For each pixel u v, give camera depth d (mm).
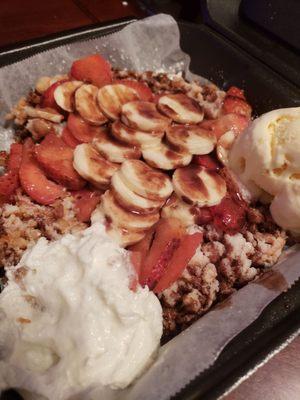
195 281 156
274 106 213
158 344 142
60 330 130
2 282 156
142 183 165
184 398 116
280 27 219
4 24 253
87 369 124
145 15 281
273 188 170
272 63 216
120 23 226
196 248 161
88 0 281
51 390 123
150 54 231
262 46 222
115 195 165
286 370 147
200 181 173
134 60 229
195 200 165
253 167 171
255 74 216
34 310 138
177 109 194
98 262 136
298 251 163
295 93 209
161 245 156
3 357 131
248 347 129
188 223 166
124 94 198
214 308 148
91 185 175
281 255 168
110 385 127
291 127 163
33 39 211
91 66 206
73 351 127
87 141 185
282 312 138
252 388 142
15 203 172
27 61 203
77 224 164
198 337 131
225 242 165
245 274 159
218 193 170
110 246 141
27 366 130
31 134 192
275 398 142
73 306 132
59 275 138
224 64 226
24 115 196
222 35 225
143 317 137
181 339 136
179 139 182
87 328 128
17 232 162
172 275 155
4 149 198
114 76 217
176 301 154
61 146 180
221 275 161
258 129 169
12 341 132
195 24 226
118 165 177
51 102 196
